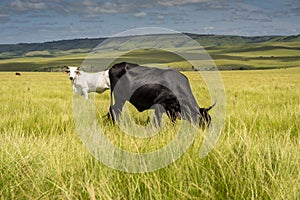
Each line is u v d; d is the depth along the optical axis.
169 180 3.58
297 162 3.84
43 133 6.93
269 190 3.20
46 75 68.44
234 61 127.81
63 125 7.57
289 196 3.12
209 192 3.38
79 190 3.46
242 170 3.65
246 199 3.21
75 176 3.72
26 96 15.80
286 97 15.70
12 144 4.73
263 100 14.13
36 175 3.71
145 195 3.35
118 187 3.54
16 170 3.87
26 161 3.97
